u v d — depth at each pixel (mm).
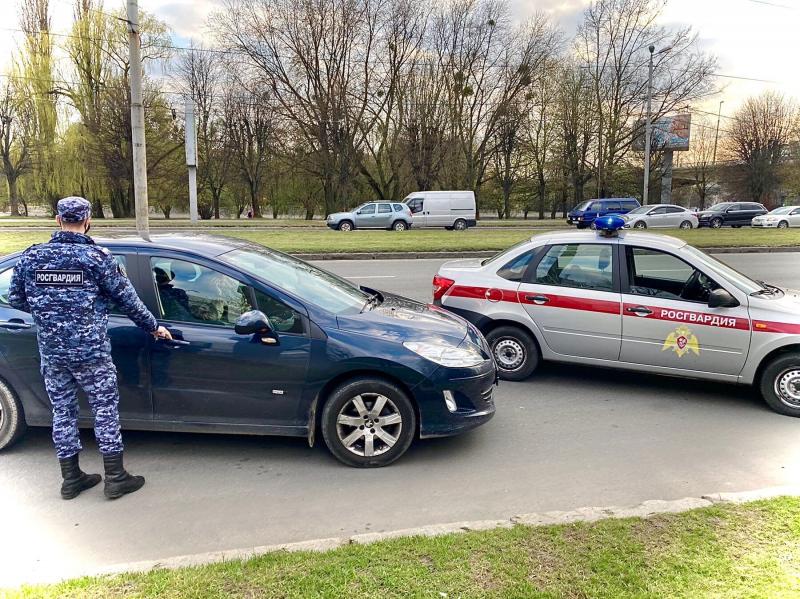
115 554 2951
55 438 3471
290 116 37562
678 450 4285
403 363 3908
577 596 2414
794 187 51156
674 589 2453
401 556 2703
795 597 2387
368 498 3557
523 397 5461
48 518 3309
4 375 4055
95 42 37031
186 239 4441
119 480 3547
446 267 6402
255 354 3910
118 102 37906
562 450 4285
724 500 3281
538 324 5711
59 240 3283
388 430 3990
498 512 3383
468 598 2398
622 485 3730
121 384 3975
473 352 4188
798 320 4922
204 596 2416
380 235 21609
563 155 47719
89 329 3314
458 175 42531
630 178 47906
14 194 43188
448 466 4012
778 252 18484
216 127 46812
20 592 2473
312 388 3936
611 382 5918
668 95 42656
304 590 2449
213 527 3217
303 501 3518
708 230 27109
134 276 4051
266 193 50750
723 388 5742
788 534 2883
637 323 5344
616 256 5523
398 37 37781
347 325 3998
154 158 41344
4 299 4102
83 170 38156
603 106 44469
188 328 3965
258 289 4035
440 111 40250
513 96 42625
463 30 39562
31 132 37688
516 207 58219
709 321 5125
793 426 4766
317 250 16141
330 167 38781
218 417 4020
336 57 36625
